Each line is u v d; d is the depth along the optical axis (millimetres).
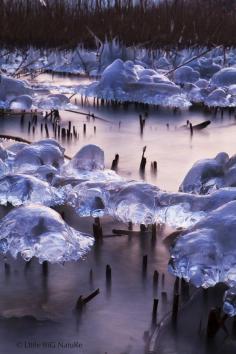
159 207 5629
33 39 17234
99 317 4160
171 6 18422
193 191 6355
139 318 4156
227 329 4035
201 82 13688
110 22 17844
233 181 6246
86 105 11812
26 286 4555
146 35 17109
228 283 4457
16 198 6020
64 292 4480
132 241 5320
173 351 3826
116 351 3791
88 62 16891
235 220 4590
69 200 6105
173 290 4516
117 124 10219
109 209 5832
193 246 4484
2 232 5090
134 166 7645
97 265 4891
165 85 12109
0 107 10898
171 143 8969
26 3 18219
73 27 17859
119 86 12344
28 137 9117
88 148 7023
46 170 6531
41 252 4922
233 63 17266
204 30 17781
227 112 11438
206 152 8508
